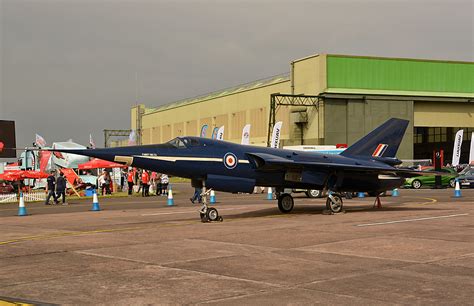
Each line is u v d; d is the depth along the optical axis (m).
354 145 23.11
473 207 23.94
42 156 49.12
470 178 44.97
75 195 42.81
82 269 10.04
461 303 7.39
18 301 7.70
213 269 9.91
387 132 23.64
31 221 20.48
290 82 68.00
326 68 62.06
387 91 64.06
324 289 8.27
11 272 9.85
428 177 46.16
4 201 36.75
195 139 19.59
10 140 43.00
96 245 13.19
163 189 41.84
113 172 51.56
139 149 18.64
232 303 7.49
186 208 26.45
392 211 22.16
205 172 19.27
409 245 12.55
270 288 8.37
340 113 62.53
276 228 16.36
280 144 67.69
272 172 20.56
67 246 13.07
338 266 10.07
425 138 83.56
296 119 64.25
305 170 20.86
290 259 10.85
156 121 110.75
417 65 65.62
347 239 13.68
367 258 10.88
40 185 53.62
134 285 8.66
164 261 10.79
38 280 9.12
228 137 83.00
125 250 12.30
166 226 17.59
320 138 61.91
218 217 19.06
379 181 22.66
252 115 77.06
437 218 18.89
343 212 21.61
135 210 25.50
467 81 67.81
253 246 12.68
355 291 8.12
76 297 7.92
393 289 8.23
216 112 86.69
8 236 15.41
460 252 11.52
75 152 18.20
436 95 65.44
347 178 21.78
